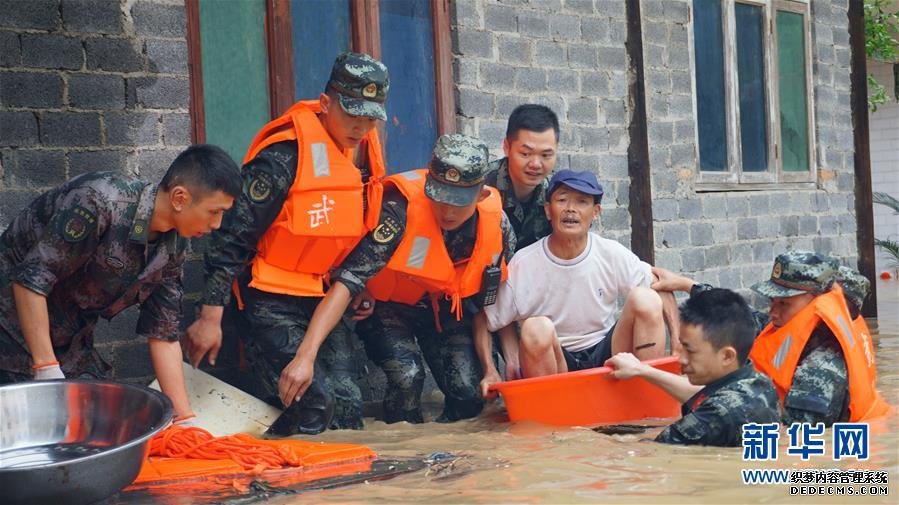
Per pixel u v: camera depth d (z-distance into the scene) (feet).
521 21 58.13
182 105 46.26
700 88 69.87
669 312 48.24
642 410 42.14
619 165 63.16
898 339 69.51
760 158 74.84
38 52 42.63
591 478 31.53
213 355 41.11
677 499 28.60
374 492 30.48
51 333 35.94
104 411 31.81
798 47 78.33
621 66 63.21
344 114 41.11
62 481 26.78
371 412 48.85
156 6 45.52
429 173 42.60
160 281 36.40
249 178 40.73
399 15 53.83
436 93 55.06
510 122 47.93
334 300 41.81
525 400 41.70
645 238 64.54
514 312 46.37
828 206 80.07
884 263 145.79
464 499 29.30
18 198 42.14
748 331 36.14
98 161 44.06
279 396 41.57
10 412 31.04
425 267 43.19
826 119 80.33
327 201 40.96
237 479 32.19
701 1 70.13
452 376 46.21
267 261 41.47
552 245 46.21
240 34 48.91
